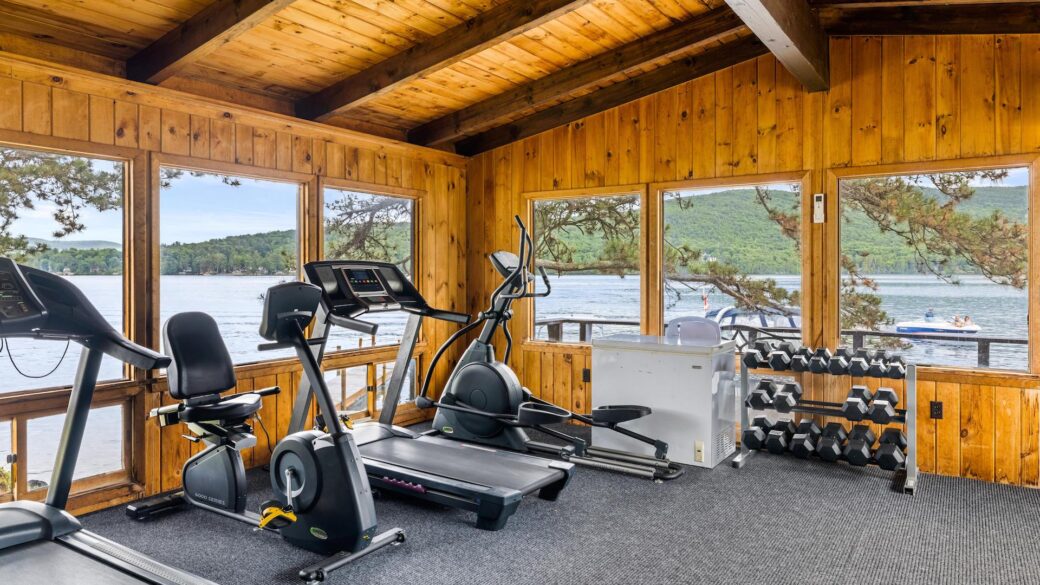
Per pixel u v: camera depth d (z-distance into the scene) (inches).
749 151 213.3
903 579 121.6
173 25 153.4
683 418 192.1
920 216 191.8
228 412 143.3
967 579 121.6
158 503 154.3
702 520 150.4
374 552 132.7
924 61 187.3
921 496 165.9
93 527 146.3
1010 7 174.1
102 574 91.8
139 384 163.0
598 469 189.3
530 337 257.6
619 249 241.8
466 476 153.6
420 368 249.6
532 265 247.1
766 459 198.4
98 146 155.8
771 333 217.5
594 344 205.6
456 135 243.4
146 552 133.2
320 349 157.8
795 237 212.5
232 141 184.7
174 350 145.7
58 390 150.3
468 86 219.9
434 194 254.2
